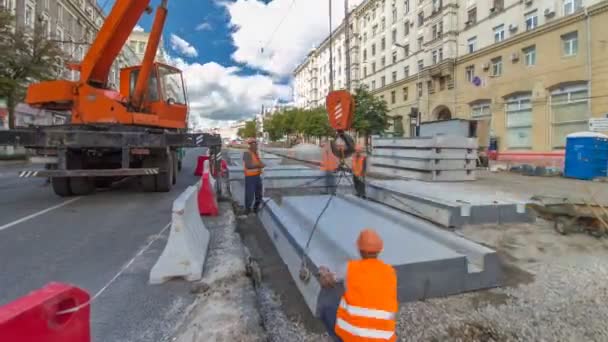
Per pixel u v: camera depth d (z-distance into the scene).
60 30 33.31
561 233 5.18
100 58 7.57
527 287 3.34
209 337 2.38
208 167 6.82
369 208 5.66
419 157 11.02
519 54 21.12
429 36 30.58
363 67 46.25
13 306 1.23
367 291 1.82
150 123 8.03
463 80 26.41
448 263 3.14
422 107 31.98
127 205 7.11
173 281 3.38
